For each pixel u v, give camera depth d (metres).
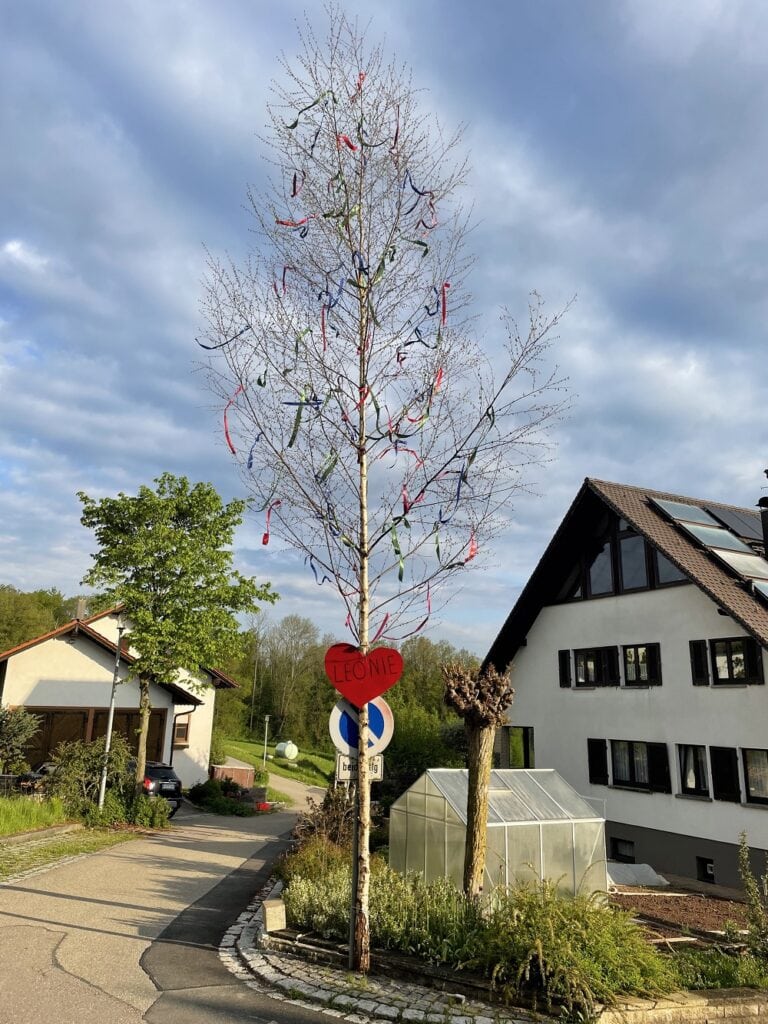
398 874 10.09
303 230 8.15
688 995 6.73
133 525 23.77
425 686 53.81
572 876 12.20
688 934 10.67
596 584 20.98
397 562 7.65
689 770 17.78
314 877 10.83
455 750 28.64
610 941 6.90
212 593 23.95
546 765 21.78
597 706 20.33
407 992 6.75
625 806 19.12
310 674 73.25
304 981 7.04
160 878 13.10
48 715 28.98
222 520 24.73
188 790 34.59
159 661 22.89
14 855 14.27
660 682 18.56
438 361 8.25
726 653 17.09
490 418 8.07
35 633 57.69
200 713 35.81
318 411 7.97
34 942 8.23
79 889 11.57
